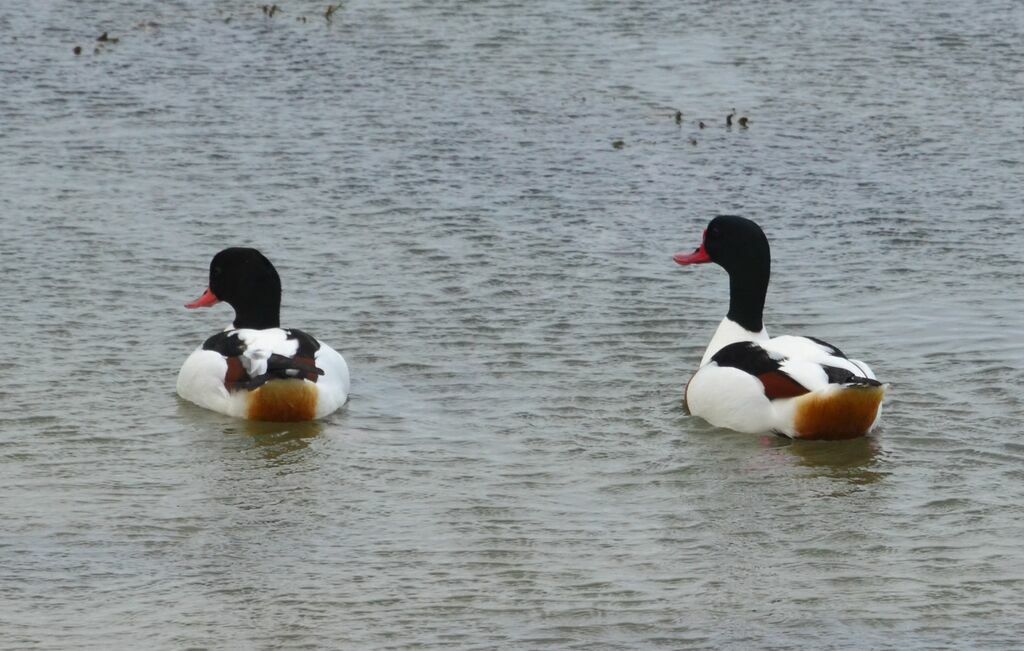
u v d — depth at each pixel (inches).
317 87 1019.3
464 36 1130.7
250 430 545.0
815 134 954.7
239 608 413.1
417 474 508.4
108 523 466.0
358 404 572.1
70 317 654.5
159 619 406.3
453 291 697.0
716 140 940.0
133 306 671.1
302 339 573.3
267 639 396.8
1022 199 841.5
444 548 452.1
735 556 448.8
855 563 444.5
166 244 748.0
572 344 637.3
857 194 850.8
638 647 394.0
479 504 484.4
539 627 404.2
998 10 1213.7
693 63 1085.8
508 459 522.9
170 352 623.5
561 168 885.8
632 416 563.5
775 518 476.1
